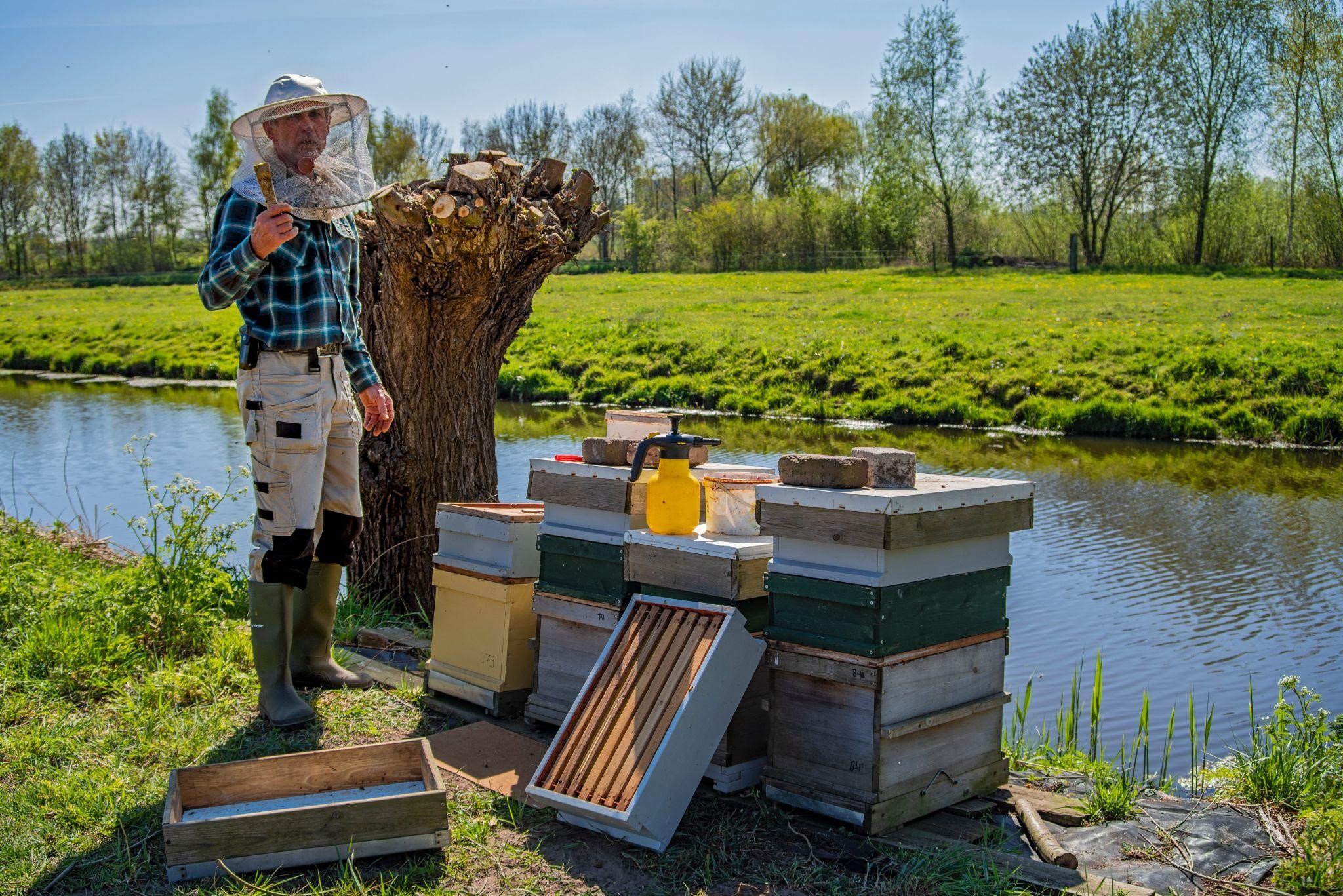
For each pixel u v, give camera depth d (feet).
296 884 9.66
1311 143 129.39
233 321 108.06
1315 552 30.99
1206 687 20.34
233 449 49.34
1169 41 133.28
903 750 10.71
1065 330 71.36
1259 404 55.36
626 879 9.79
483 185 17.70
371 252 19.74
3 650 15.76
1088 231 147.23
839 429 58.54
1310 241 131.34
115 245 231.30
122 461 45.93
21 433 55.52
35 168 223.10
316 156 12.66
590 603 12.69
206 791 10.93
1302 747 13.15
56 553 23.17
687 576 11.73
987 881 9.55
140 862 10.09
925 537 10.43
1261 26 129.18
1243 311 76.95
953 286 111.55
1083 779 12.94
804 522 10.71
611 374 74.59
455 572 14.26
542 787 10.85
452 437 20.59
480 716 13.85
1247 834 11.05
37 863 10.07
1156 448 51.65
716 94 202.18
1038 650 22.75
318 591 14.78
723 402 67.15
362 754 11.36
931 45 147.74
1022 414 59.41
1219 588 27.30
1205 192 134.92
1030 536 33.53
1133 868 10.24
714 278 143.64
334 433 14.03
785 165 199.82
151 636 16.39
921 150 151.64
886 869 9.87
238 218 12.62
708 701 10.69
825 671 10.64
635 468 12.03
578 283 141.69
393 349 19.88
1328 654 22.06
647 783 10.10
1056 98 137.80
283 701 13.58
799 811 11.10
